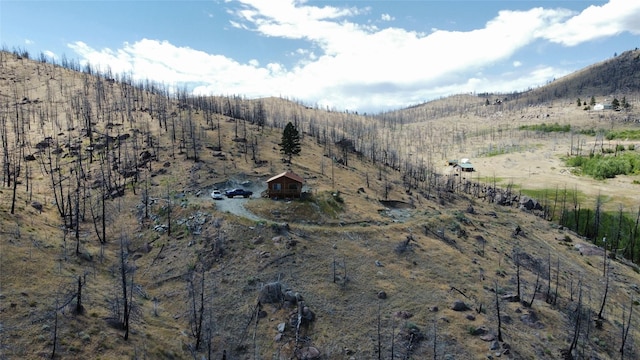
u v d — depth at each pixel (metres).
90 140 158.00
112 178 125.94
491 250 112.25
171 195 114.56
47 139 164.75
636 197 181.62
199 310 75.75
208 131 180.75
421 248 100.44
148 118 192.38
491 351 69.50
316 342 70.31
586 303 93.50
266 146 176.75
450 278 89.62
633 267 132.25
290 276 83.94
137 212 106.06
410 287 84.38
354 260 91.38
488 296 85.56
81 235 93.44
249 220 99.25
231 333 71.69
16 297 62.03
